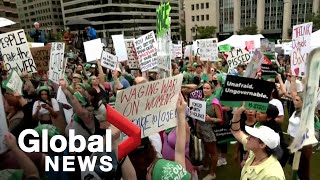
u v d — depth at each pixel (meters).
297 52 4.45
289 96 6.25
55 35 43.19
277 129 3.42
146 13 105.75
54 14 113.50
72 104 2.89
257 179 2.37
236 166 5.12
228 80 2.85
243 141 2.97
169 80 2.40
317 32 11.62
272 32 70.69
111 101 5.48
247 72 4.34
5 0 60.66
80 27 13.70
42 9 116.69
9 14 62.56
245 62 7.75
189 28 84.75
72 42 13.80
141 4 103.38
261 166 2.38
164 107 2.42
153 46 5.48
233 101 2.91
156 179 1.90
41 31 10.87
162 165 1.93
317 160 5.19
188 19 84.44
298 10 66.06
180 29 97.31
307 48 4.21
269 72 6.51
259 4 69.88
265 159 2.41
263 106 2.89
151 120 2.33
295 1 65.94
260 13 70.44
